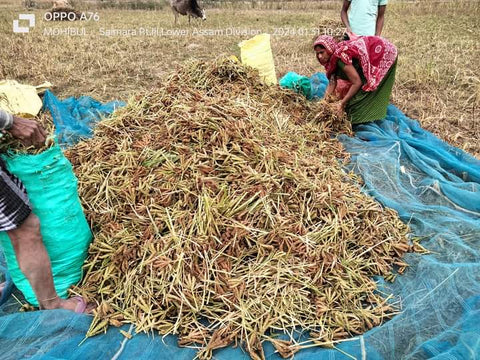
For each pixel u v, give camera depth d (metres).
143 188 3.27
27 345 2.51
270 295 2.79
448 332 2.54
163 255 2.84
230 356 2.52
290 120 4.76
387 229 3.39
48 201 2.69
